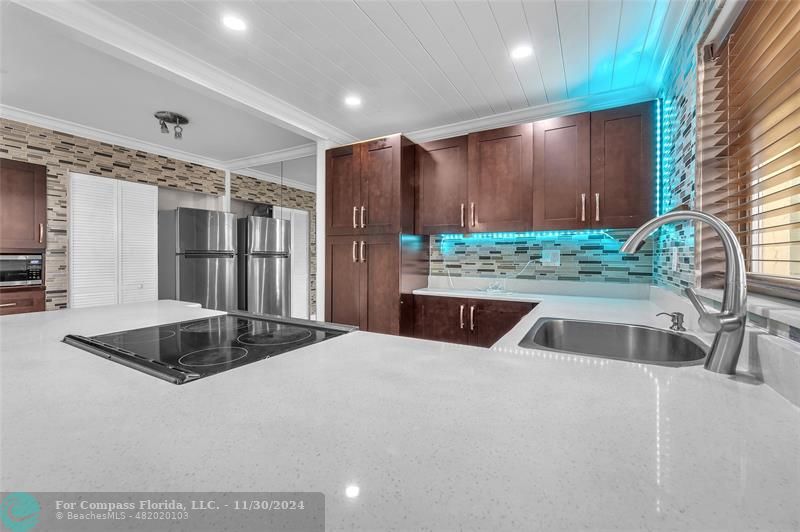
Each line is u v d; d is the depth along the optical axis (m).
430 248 3.42
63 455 0.44
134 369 0.78
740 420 0.54
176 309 1.63
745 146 1.17
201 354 0.91
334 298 3.18
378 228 2.99
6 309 2.96
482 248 3.17
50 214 3.26
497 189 2.69
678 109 1.83
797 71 0.86
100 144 3.60
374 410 0.57
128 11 1.77
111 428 0.51
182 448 0.45
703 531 0.32
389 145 2.95
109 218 3.57
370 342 1.03
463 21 1.82
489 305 2.71
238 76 2.38
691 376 0.74
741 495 0.37
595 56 2.10
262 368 0.79
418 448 0.45
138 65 2.04
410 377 0.73
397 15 1.79
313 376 0.74
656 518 0.33
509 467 0.41
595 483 0.38
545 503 0.35
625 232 2.65
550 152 2.51
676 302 1.70
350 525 0.32
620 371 0.77
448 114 2.96
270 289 5.02
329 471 0.41
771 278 1.00
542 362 0.83
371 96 2.65
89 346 0.95
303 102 2.76
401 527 0.32
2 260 2.95
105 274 3.53
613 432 0.50
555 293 2.85
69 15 1.71
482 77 2.36
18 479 0.39
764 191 1.10
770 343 0.69
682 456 0.44
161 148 4.03
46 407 0.58
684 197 1.70
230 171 4.80
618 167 2.31
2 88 2.67
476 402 0.60
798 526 0.32
